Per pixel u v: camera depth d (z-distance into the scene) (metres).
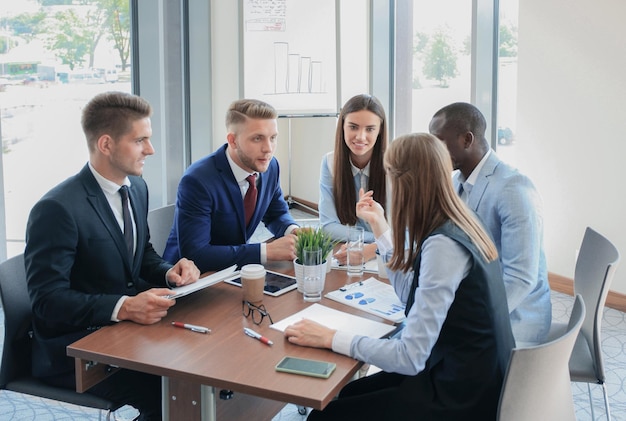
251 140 2.32
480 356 1.52
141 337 1.65
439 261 1.50
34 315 1.94
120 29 3.91
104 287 1.98
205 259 2.28
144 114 2.01
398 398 1.59
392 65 4.70
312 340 1.59
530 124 4.12
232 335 1.66
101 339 1.64
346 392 1.86
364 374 2.33
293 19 4.33
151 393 1.96
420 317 1.49
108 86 3.89
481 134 2.11
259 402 2.11
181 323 1.73
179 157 4.39
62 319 1.80
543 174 4.08
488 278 1.53
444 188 1.57
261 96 4.37
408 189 1.58
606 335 3.38
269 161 2.42
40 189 3.61
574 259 3.96
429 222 1.57
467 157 2.10
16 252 3.54
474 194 2.11
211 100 4.42
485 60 4.16
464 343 1.53
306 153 6.29
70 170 3.76
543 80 3.98
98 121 1.96
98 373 1.67
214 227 2.45
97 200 1.98
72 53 3.65
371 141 2.61
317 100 4.42
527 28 4.04
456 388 1.54
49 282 1.83
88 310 1.77
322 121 5.96
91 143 1.99
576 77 3.78
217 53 4.37
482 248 1.55
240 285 2.05
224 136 4.49
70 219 1.88
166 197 4.27
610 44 3.56
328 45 4.38
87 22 3.71
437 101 4.50
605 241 2.06
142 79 4.04
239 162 2.42
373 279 2.12
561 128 3.91
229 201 2.42
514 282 1.97
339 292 1.98
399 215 1.61
